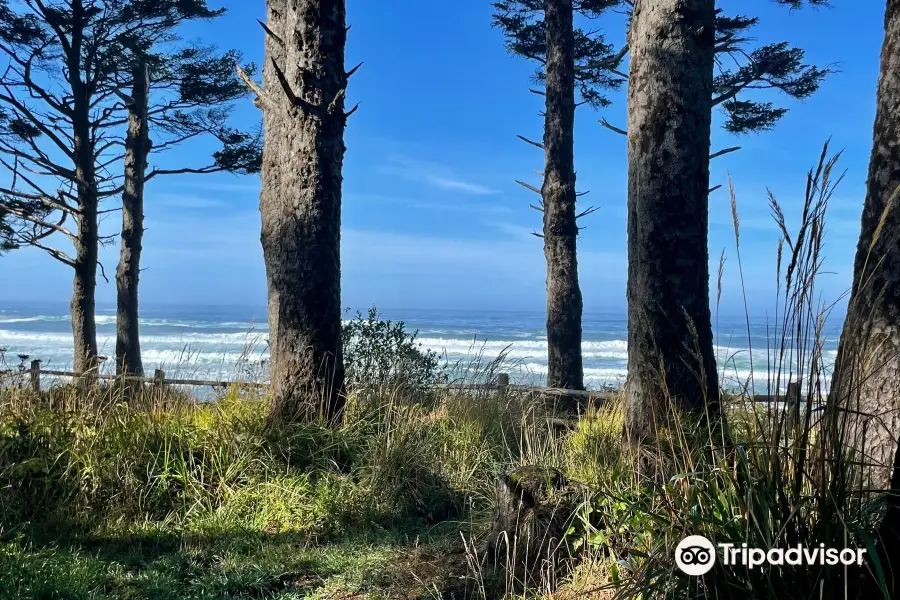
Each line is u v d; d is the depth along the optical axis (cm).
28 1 1445
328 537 494
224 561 436
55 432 556
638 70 511
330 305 648
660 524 252
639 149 506
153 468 540
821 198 214
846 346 229
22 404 599
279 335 639
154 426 573
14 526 471
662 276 484
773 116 1320
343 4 670
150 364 2584
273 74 795
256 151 1584
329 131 650
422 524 524
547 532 374
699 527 227
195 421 600
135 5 1497
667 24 496
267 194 753
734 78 1311
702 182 502
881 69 387
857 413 213
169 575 415
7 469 505
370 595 377
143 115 1477
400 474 571
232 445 570
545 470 419
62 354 3284
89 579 399
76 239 1499
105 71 1545
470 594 363
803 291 220
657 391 466
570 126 1188
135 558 445
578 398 855
